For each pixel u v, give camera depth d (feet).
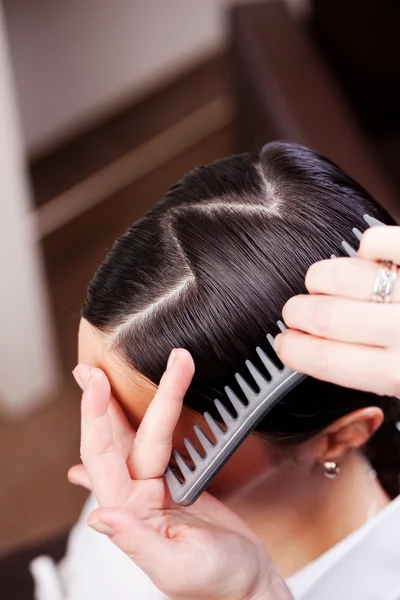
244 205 1.85
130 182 7.33
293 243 1.77
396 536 2.02
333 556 2.05
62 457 5.34
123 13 7.43
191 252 1.79
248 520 2.16
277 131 4.54
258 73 4.92
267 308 1.74
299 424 1.95
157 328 1.78
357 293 1.35
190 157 7.74
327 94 4.63
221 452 1.59
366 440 2.10
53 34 6.80
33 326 5.12
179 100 8.32
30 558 3.07
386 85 5.41
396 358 1.33
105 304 1.83
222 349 1.74
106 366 1.86
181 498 1.64
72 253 6.55
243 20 5.31
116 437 1.88
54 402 5.61
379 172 4.15
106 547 2.60
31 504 5.11
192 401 1.80
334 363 1.37
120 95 7.84
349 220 1.83
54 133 7.16
